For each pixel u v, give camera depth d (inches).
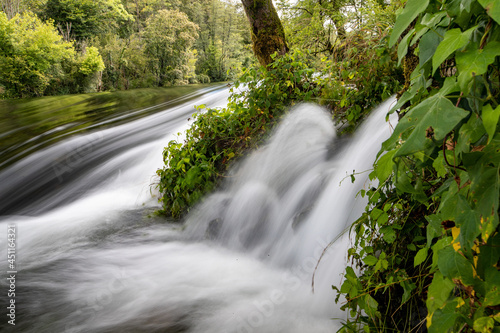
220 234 146.6
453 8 32.6
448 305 36.9
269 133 169.2
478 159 29.4
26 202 225.3
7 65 842.8
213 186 166.9
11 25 852.6
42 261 139.8
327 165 138.5
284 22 438.6
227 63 1621.6
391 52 138.3
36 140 338.3
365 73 150.8
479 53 28.5
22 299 113.3
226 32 1814.7
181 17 1307.8
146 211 187.5
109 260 138.7
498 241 31.6
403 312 67.7
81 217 185.8
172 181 177.0
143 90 780.6
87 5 1242.6
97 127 382.0
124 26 1578.5
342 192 114.8
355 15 261.1
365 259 65.2
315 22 339.0
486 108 27.2
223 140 176.1
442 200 37.5
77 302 111.1
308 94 171.3
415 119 31.3
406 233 68.7
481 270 32.4
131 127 370.9
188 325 95.7
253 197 145.1
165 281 120.1
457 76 30.6
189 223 161.6
